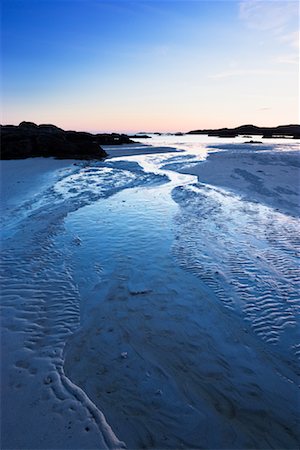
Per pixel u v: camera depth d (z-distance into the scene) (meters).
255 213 10.07
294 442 2.99
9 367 3.86
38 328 4.66
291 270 6.35
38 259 6.91
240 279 6.02
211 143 56.28
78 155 29.44
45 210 10.73
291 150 34.75
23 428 3.02
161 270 6.45
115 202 12.09
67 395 3.44
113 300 5.42
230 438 3.03
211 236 8.16
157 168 22.12
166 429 3.12
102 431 3.02
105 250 7.45
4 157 27.09
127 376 3.79
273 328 4.68
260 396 3.51
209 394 3.54
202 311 5.10
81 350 4.23
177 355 4.14
